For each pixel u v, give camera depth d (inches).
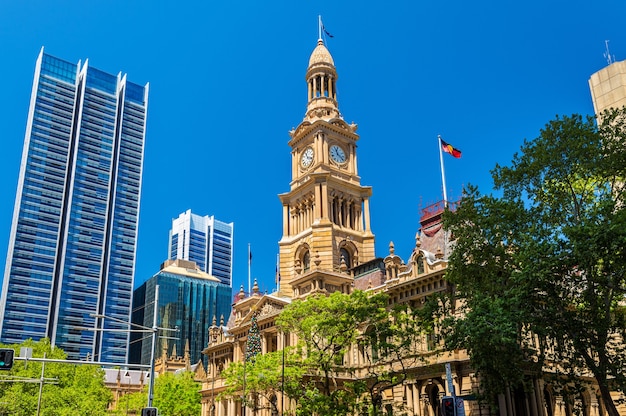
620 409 3312.0
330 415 2459.4
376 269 3804.1
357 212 4436.5
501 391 2171.5
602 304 2145.7
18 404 3390.7
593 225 1945.1
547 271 1943.9
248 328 4158.5
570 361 2097.7
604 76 4712.1
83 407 3639.3
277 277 4653.1
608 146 2289.6
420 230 3634.4
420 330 2476.6
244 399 3053.6
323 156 4429.1
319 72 4859.7
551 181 2261.3
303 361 2699.3
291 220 4527.6
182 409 4793.3
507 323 1959.9
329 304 2632.9
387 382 3068.4
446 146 3558.1
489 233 2294.5
